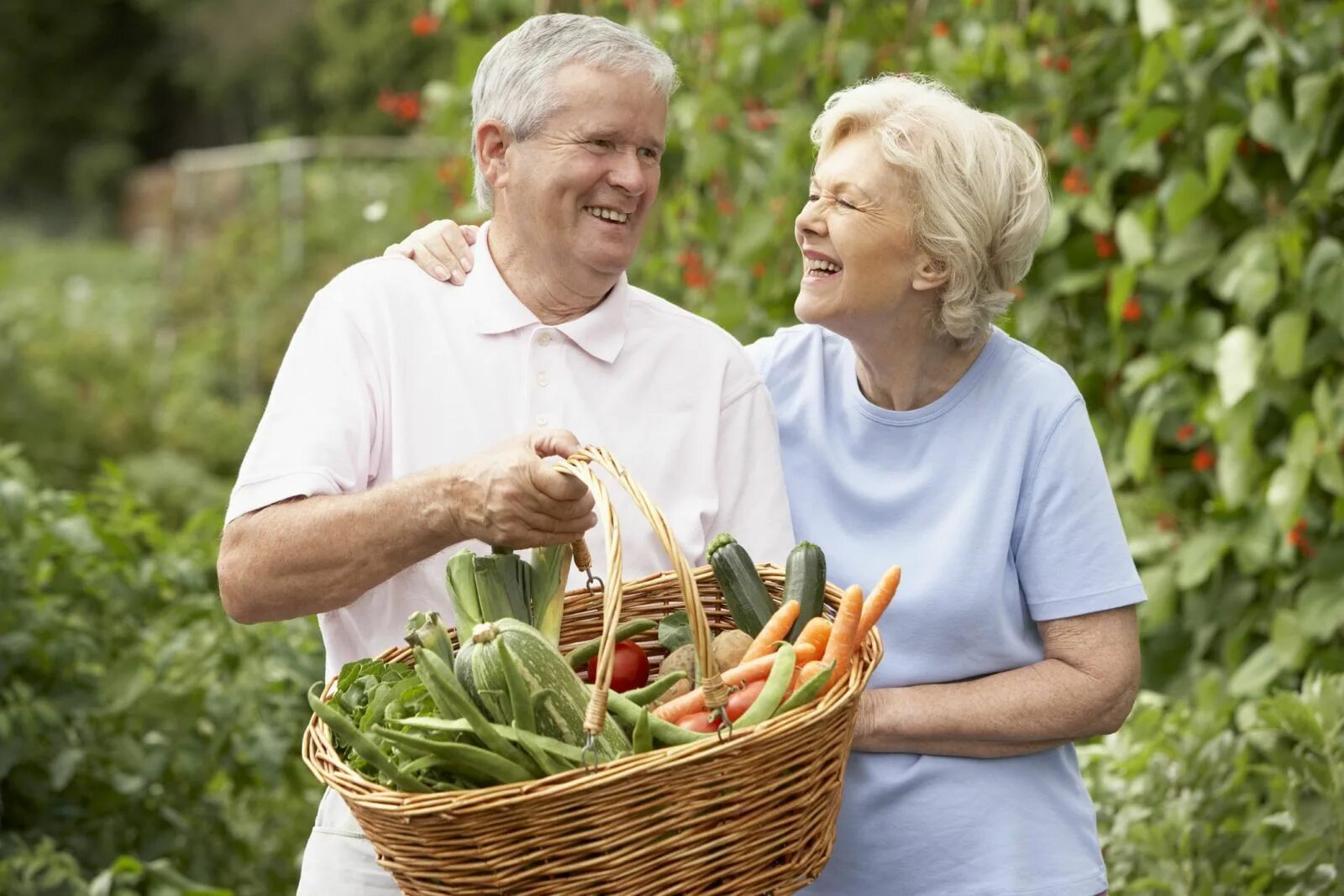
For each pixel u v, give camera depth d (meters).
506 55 3.04
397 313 3.08
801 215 3.03
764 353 3.43
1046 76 5.11
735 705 2.46
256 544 2.82
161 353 14.90
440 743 2.29
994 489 3.02
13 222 35.56
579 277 3.07
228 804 4.92
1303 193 4.62
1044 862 2.98
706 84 5.70
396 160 16.19
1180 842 3.84
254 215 15.77
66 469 11.50
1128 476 5.23
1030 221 3.00
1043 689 2.97
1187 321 4.93
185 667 4.50
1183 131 4.90
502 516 2.60
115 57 38.28
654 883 2.30
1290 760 3.89
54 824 4.43
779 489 3.20
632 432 3.13
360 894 2.94
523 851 2.29
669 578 2.94
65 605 4.55
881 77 3.14
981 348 3.14
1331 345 4.64
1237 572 4.93
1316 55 4.60
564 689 2.41
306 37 32.50
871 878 3.04
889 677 3.07
